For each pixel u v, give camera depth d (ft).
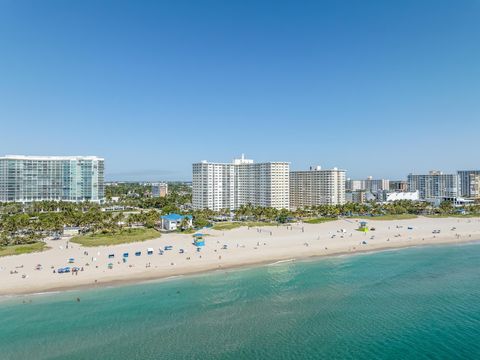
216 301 270.67
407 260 402.93
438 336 216.54
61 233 527.40
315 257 413.18
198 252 412.36
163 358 190.70
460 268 367.25
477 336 215.92
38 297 273.95
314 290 297.53
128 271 337.31
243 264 374.63
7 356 193.67
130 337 213.25
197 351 197.67
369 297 280.92
